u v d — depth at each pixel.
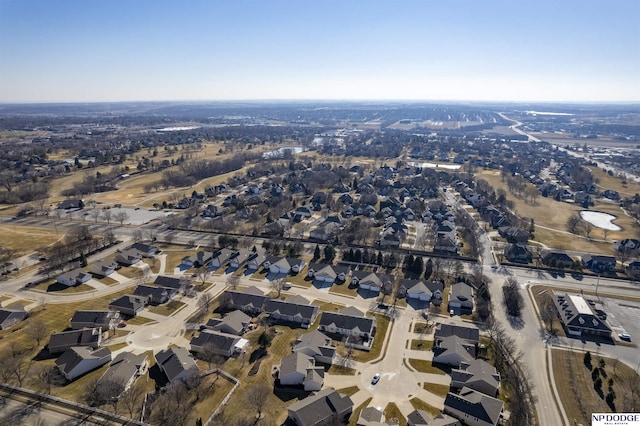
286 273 139.38
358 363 92.88
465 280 134.00
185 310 115.31
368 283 128.88
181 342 100.25
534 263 149.00
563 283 134.12
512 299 118.19
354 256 148.38
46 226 186.88
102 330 104.25
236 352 95.81
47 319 109.94
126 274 138.38
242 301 116.62
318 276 134.75
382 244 163.12
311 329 106.88
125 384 82.75
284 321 110.50
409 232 182.25
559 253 149.25
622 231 188.12
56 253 148.25
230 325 103.19
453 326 103.19
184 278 132.88
